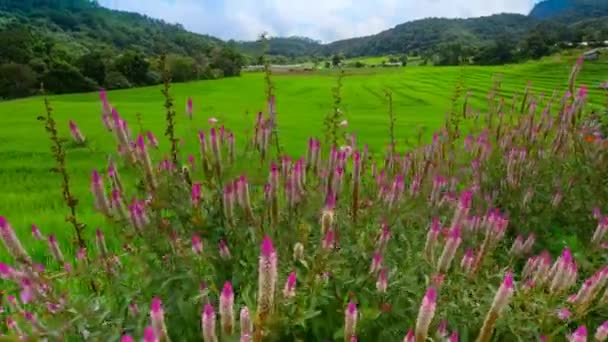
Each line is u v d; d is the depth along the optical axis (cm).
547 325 289
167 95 435
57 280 369
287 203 366
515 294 313
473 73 5644
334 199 352
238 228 345
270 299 228
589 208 548
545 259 312
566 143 625
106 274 342
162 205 359
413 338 230
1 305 384
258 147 448
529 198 539
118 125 371
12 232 298
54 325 274
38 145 1900
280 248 330
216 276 327
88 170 1253
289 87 6181
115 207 346
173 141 420
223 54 8106
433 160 591
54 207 978
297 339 265
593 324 336
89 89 7094
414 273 346
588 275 410
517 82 4131
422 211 434
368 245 353
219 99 5091
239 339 223
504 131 714
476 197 548
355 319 238
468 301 305
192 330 288
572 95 654
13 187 1191
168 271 320
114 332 277
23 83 6556
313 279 286
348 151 448
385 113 3444
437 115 3291
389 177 545
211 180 391
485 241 335
